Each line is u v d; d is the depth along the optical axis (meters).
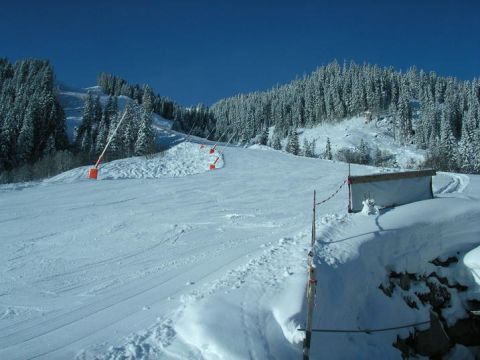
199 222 14.88
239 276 7.88
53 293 8.61
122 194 20.47
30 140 57.66
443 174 26.84
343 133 123.56
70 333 6.63
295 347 6.03
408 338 8.66
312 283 5.73
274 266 8.23
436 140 82.38
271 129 144.62
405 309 9.01
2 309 7.80
